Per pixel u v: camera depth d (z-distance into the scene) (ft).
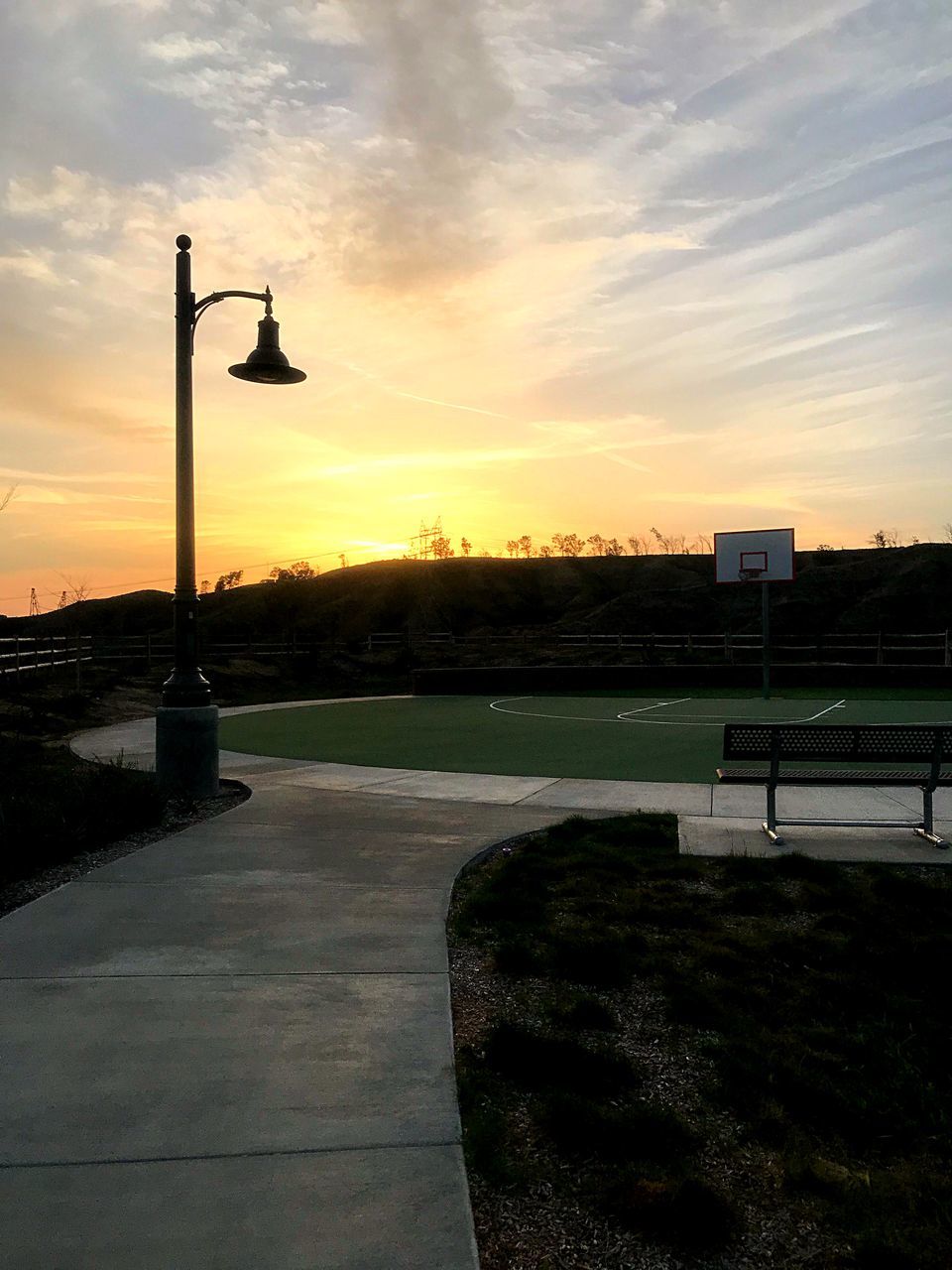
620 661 116.88
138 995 13.38
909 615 239.50
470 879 20.06
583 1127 9.78
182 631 29.58
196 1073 11.07
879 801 29.17
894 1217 8.57
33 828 21.24
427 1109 10.26
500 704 73.46
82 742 47.09
